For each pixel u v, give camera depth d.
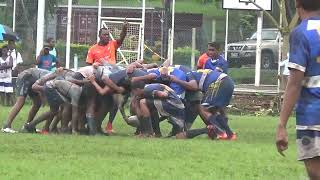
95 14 92.81
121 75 45.69
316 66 18.05
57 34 91.56
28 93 48.06
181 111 45.25
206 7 93.31
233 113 76.00
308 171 18.20
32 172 29.19
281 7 67.25
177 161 33.50
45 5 91.06
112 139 42.84
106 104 46.88
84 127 47.81
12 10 90.75
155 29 91.88
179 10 92.69
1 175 28.25
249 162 33.84
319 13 18.34
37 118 48.12
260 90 79.38
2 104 75.56
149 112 45.81
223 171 30.78
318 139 17.92
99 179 27.81
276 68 96.56
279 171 31.16
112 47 50.88
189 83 45.66
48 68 67.44
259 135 50.19
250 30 94.00
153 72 46.00
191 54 91.31
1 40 79.12
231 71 92.12
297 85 17.98
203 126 56.16
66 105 46.97
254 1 75.25
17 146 38.12
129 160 33.38
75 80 46.22
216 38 93.44
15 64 77.69
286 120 18.03
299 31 18.16
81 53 90.56
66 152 36.00
